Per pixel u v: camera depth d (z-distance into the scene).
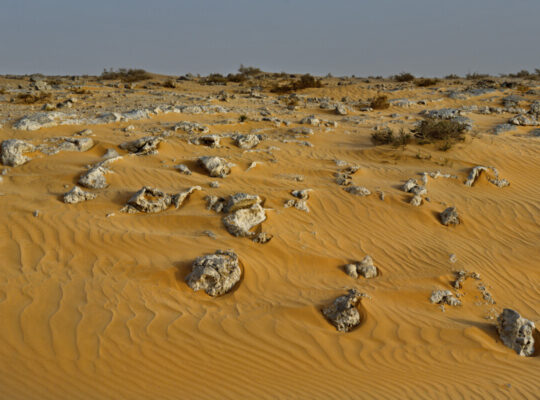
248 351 5.67
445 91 28.78
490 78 42.56
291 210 9.67
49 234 7.85
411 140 15.21
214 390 4.99
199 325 6.04
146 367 5.20
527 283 8.32
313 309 6.60
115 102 21.00
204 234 8.36
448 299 7.34
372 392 5.21
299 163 12.84
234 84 37.09
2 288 6.28
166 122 15.75
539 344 6.45
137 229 8.37
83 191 9.30
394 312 6.83
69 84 30.22
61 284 6.52
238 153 13.08
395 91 28.70
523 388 5.47
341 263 8.10
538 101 23.83
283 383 5.21
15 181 10.05
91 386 4.84
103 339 5.50
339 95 28.31
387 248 8.91
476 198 11.36
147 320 5.96
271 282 7.35
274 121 16.91
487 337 6.51
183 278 7.03
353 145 15.17
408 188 11.06
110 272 6.96
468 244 9.37
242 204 9.17
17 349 5.21
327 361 5.66
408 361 5.82
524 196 11.95
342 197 10.53
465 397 5.25
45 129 13.40
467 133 16.08
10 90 24.84
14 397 4.59
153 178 10.55
